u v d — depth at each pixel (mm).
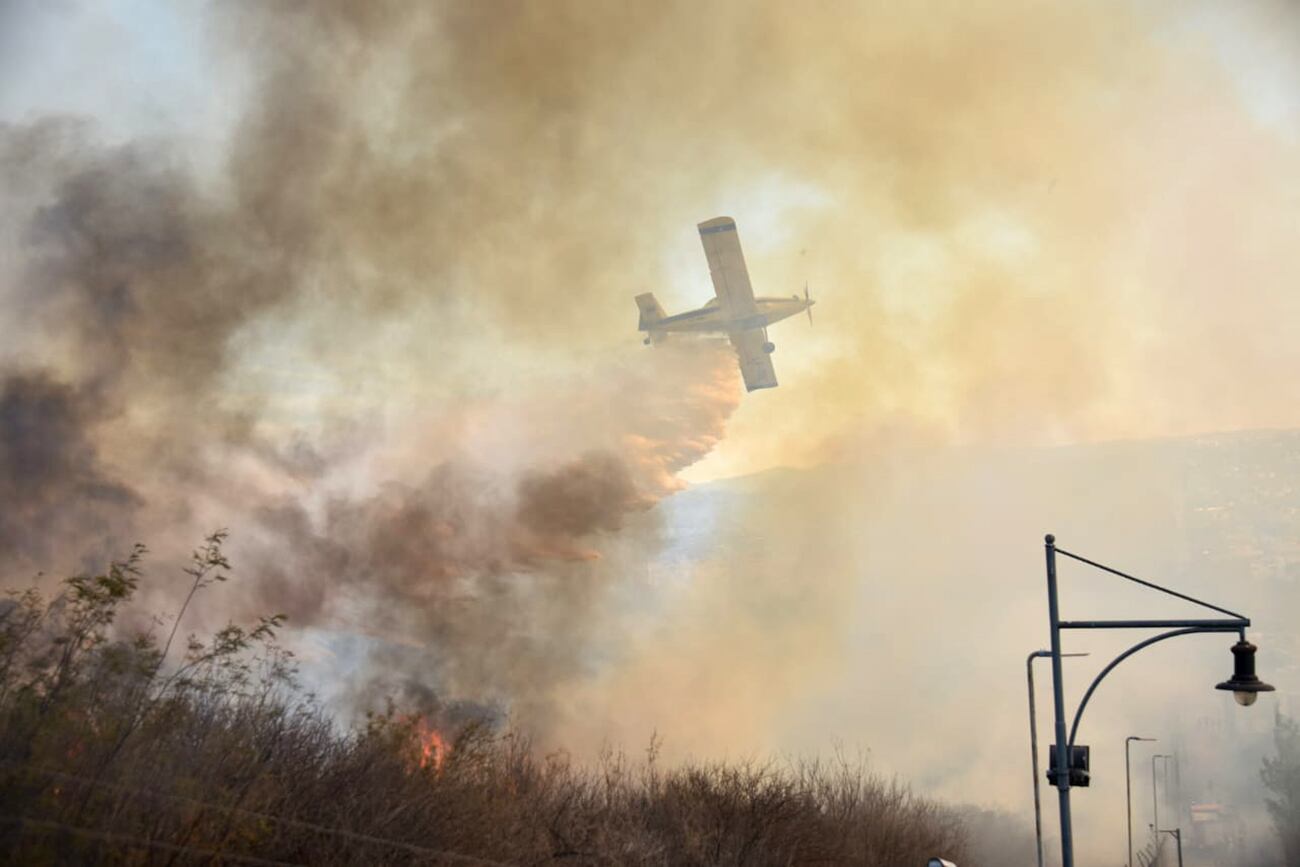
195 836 12008
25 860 10711
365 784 14781
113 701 12984
